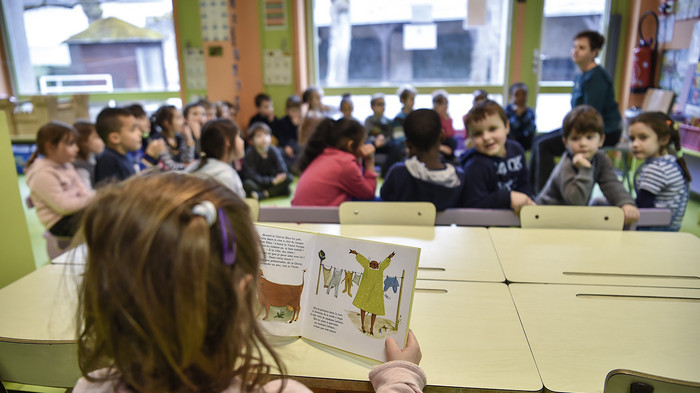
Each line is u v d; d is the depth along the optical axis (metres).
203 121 4.02
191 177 0.56
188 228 0.48
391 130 4.62
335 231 1.71
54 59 5.59
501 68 5.07
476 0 4.79
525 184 2.39
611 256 1.49
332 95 5.38
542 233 1.70
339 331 0.99
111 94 5.55
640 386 0.84
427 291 1.27
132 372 0.52
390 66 5.29
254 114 5.21
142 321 0.48
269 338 1.01
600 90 3.38
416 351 0.90
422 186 2.01
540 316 1.14
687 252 1.52
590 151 2.07
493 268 1.41
